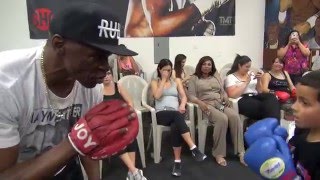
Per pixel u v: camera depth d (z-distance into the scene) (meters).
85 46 0.70
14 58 0.81
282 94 3.32
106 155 0.68
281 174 1.09
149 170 2.83
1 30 3.65
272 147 1.12
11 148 0.76
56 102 0.92
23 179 0.66
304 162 1.07
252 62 4.57
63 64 0.81
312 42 4.25
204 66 3.21
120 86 2.99
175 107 3.05
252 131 1.26
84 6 0.71
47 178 0.69
